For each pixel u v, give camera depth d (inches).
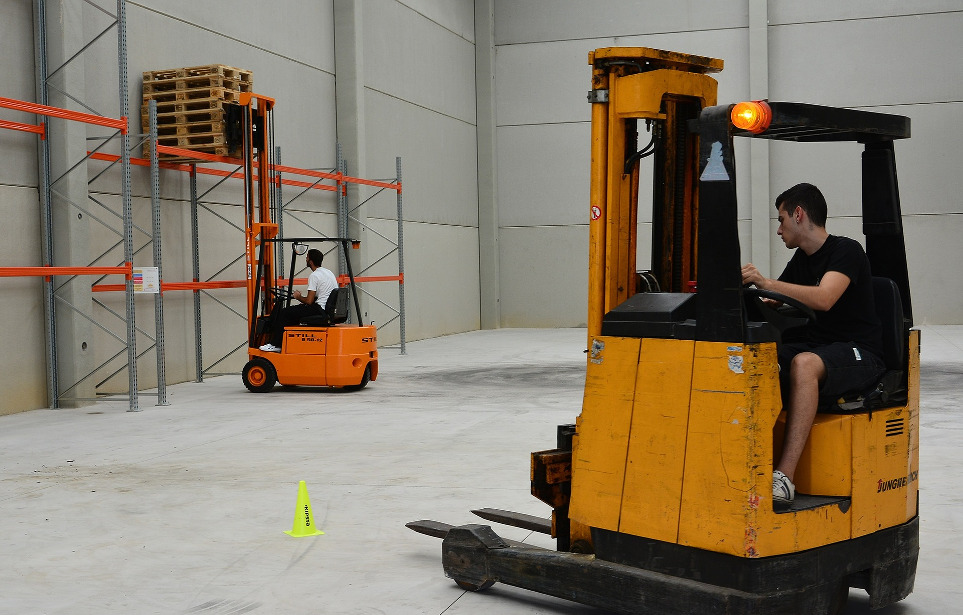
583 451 160.9
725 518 140.6
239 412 407.2
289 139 625.6
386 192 745.0
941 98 827.4
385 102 744.3
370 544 209.2
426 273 821.9
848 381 152.1
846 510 149.6
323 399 447.5
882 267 173.3
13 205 409.1
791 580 141.6
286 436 345.4
